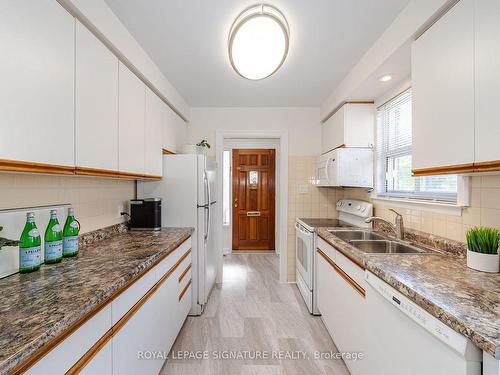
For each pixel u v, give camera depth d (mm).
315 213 3281
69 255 1391
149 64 1999
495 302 834
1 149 833
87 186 1742
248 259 4219
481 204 1295
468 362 700
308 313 2443
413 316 900
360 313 1434
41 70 983
